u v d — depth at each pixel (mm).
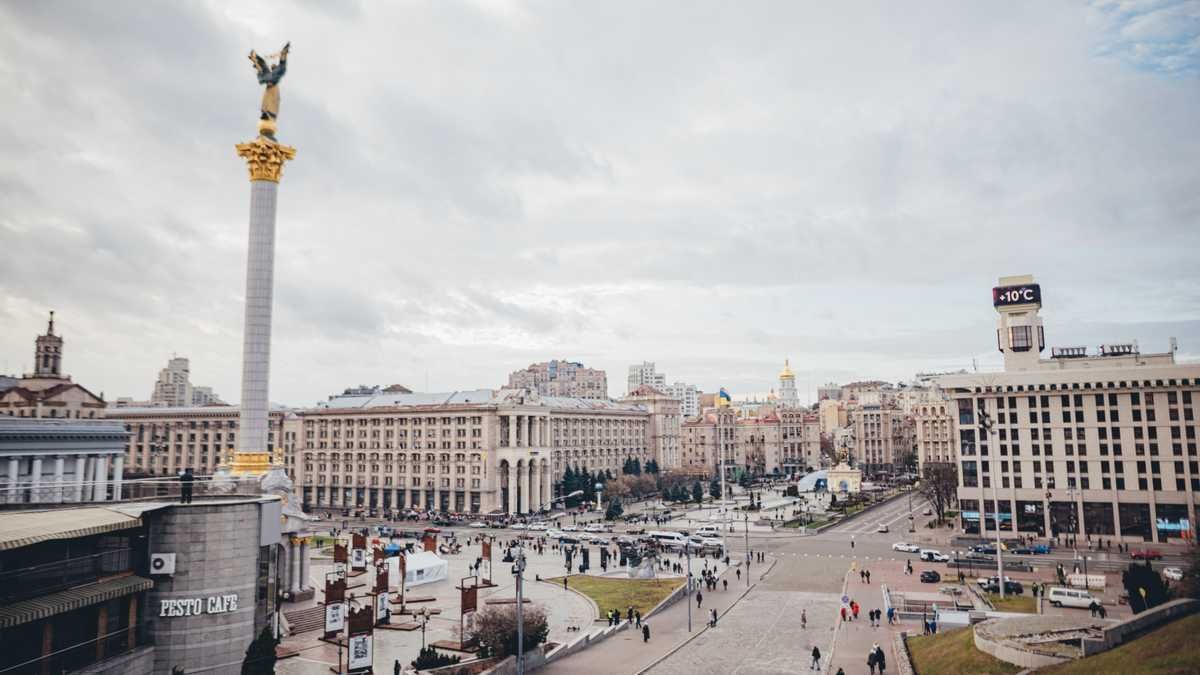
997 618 70750
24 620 49281
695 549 133500
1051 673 50594
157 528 61188
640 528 169000
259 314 83250
